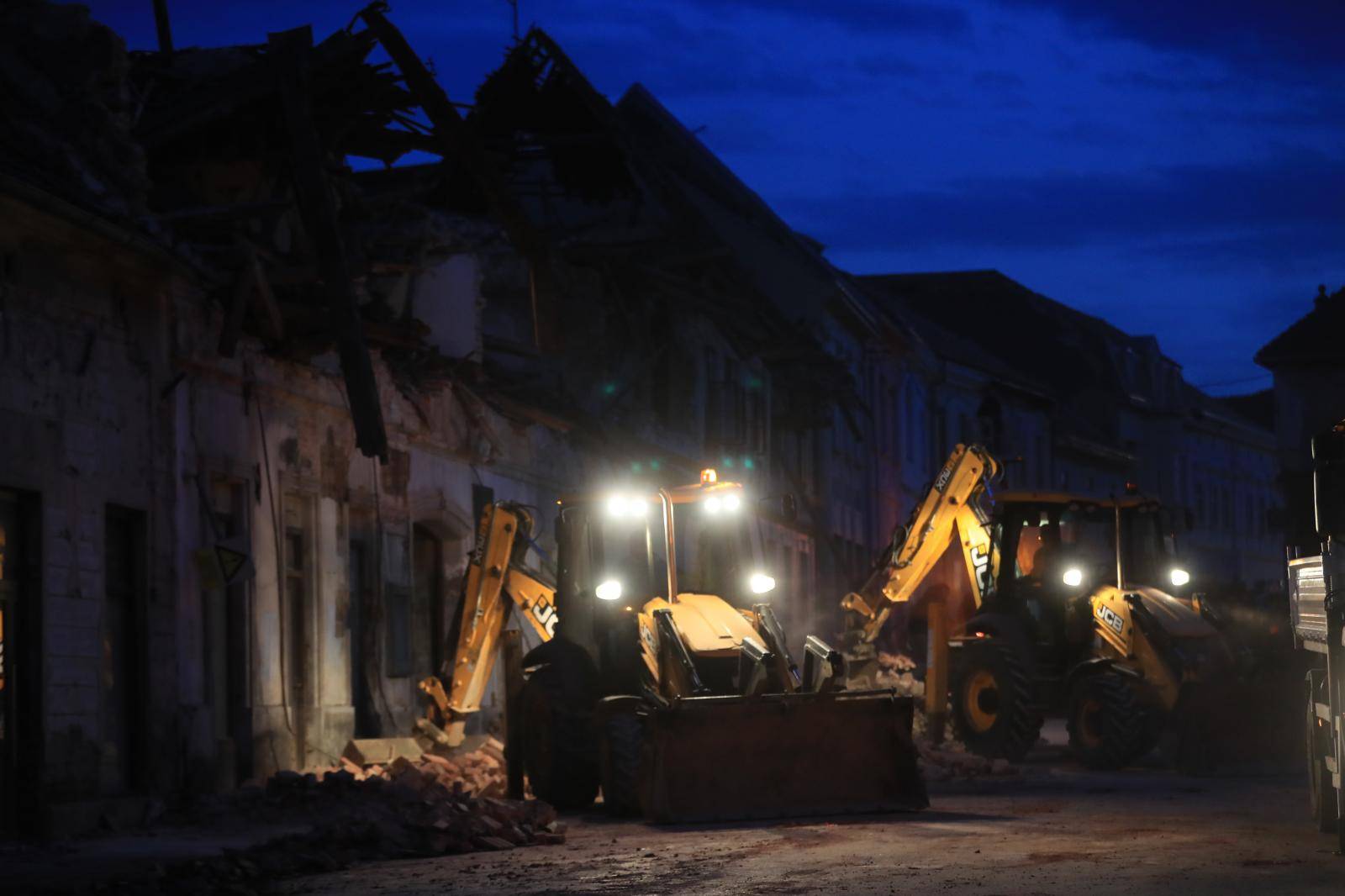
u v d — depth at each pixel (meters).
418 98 21.73
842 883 11.05
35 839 14.90
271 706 19.80
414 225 23.34
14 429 15.15
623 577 18.16
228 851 12.67
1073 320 82.62
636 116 48.59
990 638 23.91
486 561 20.44
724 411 40.38
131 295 17.30
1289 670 21.38
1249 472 93.50
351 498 22.50
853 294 52.81
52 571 15.61
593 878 11.73
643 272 33.62
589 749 17.33
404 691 23.88
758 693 16.38
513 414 28.22
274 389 20.34
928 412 61.47
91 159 17.48
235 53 21.62
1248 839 13.44
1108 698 21.94
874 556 53.75
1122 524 24.53
